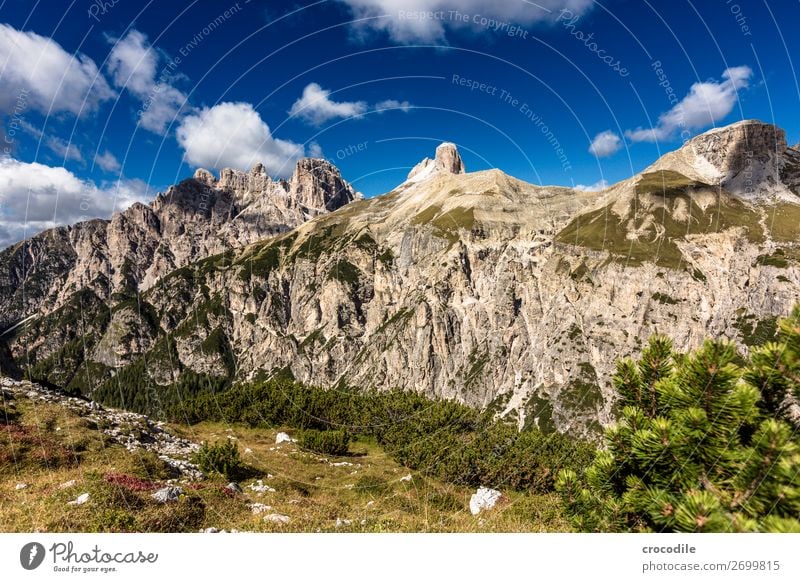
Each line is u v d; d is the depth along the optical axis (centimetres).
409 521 1298
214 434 3653
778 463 531
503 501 1653
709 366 595
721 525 546
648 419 704
